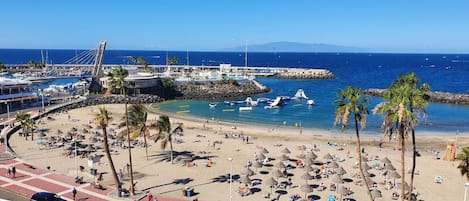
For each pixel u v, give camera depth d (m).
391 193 52.44
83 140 79.62
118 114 114.81
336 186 54.31
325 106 138.12
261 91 177.62
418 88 39.88
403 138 40.50
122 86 55.94
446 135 93.19
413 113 39.47
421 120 111.81
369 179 51.84
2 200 43.44
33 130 85.81
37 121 99.19
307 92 180.25
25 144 74.88
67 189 51.00
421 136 91.31
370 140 85.81
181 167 63.09
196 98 159.25
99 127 88.38
